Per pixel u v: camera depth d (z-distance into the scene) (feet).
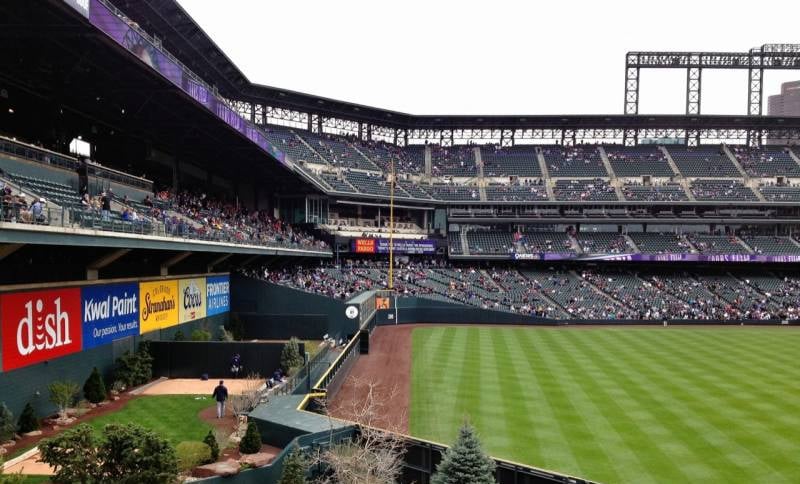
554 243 240.94
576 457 68.28
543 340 157.69
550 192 251.19
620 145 287.48
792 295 222.69
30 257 71.56
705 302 216.95
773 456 69.21
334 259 220.02
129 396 87.76
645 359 129.39
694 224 248.11
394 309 189.26
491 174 264.93
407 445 62.39
